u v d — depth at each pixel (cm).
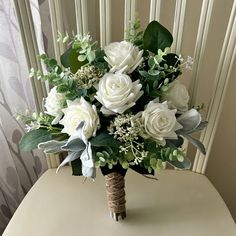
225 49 72
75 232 72
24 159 103
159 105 54
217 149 108
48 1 71
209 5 67
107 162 56
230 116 100
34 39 71
